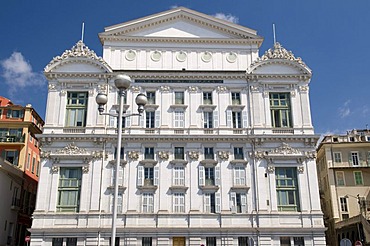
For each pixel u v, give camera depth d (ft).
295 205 158.20
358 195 207.82
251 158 162.30
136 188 155.74
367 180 216.13
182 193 156.04
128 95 169.07
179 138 161.17
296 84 173.58
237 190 157.38
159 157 159.84
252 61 182.70
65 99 167.53
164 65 179.83
